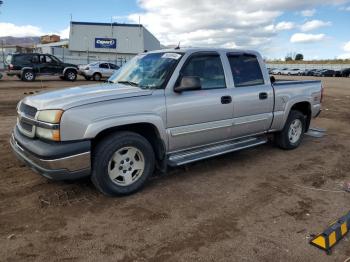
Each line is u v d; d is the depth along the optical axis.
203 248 3.21
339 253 3.17
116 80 5.11
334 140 7.50
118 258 3.04
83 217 3.73
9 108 10.98
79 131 3.76
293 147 6.52
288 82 6.21
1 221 3.61
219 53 5.15
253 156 6.09
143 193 4.38
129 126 4.24
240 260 3.04
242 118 5.34
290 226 3.64
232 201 4.21
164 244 3.26
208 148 5.13
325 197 4.40
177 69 4.57
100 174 3.99
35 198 4.16
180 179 4.89
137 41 52.25
